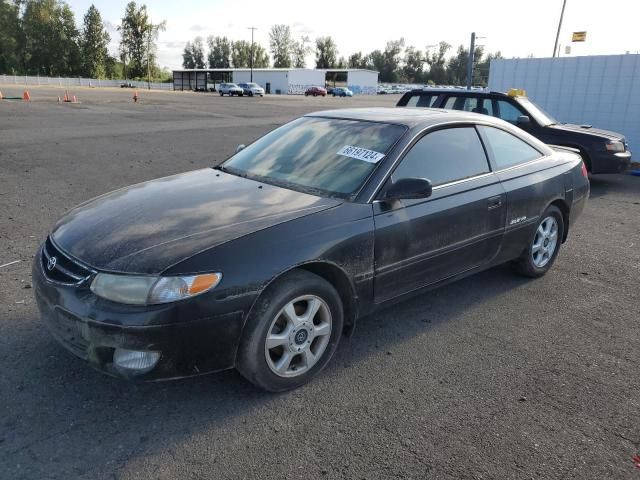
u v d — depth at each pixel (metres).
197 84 79.56
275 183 3.70
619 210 8.20
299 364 3.13
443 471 2.50
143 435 2.69
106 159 11.07
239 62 133.62
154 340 2.60
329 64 132.50
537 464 2.57
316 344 3.20
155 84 86.19
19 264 4.92
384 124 3.96
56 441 2.62
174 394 3.03
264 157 4.13
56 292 2.80
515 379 3.32
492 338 3.86
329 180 3.57
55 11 96.69
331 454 2.60
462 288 4.79
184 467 2.48
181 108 29.28
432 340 3.80
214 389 3.10
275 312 2.89
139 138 14.69
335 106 36.81
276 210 3.18
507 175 4.39
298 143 4.12
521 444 2.71
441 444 2.70
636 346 3.80
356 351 3.60
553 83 13.20
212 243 2.79
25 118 19.22
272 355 3.05
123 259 2.72
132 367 2.65
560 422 2.90
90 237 2.99
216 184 3.73
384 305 3.60
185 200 3.39
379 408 2.98
